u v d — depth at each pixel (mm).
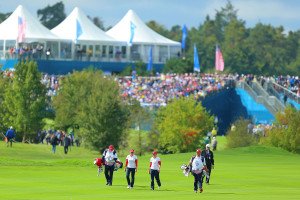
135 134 149000
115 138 139375
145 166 103188
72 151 137000
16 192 69875
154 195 68562
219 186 79000
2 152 127438
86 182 80250
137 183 80750
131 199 64625
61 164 100125
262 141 138500
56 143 133625
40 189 72812
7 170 91688
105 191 71812
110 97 140000
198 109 141500
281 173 94875
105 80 155250
